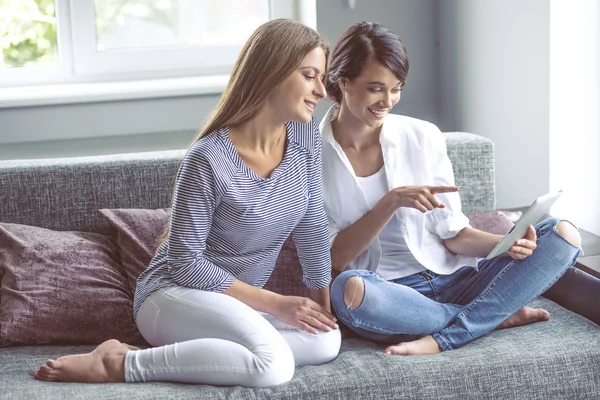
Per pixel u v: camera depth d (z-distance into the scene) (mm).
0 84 3803
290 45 2195
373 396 2131
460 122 3969
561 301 2568
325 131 2516
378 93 2352
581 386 2248
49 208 2666
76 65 3863
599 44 3348
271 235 2318
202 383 2133
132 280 2549
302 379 2145
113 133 3705
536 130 3578
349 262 2514
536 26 3488
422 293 2473
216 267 2270
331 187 2502
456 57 3928
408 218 2455
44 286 2438
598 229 3459
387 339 2383
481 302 2354
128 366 2139
